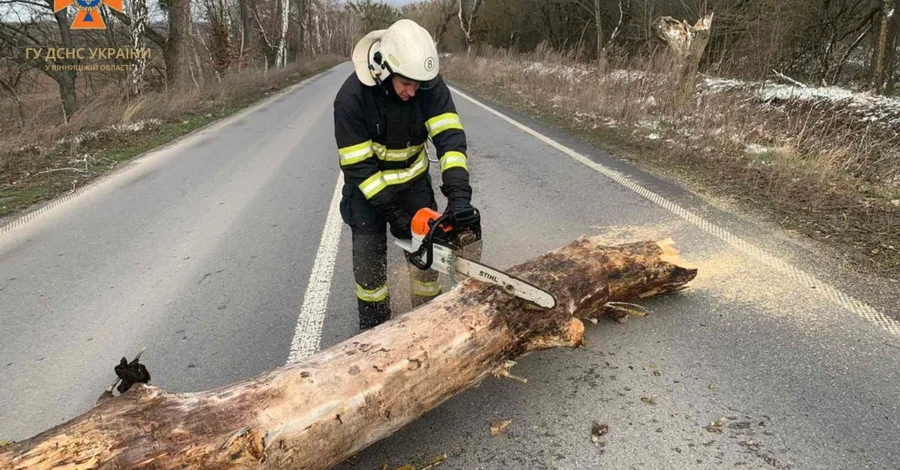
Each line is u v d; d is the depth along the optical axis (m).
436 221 2.27
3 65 15.82
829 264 3.45
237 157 7.46
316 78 25.41
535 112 10.73
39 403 2.48
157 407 1.63
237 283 3.60
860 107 6.32
